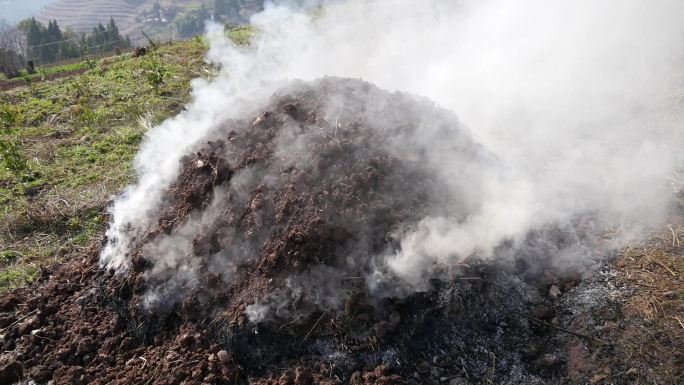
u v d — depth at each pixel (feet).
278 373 9.50
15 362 10.64
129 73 31.35
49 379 10.44
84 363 10.71
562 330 9.57
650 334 9.11
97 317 11.59
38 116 25.50
